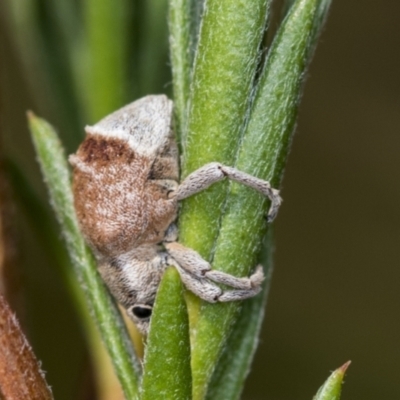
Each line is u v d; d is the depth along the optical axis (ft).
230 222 0.20
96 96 0.21
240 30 0.19
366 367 0.31
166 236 0.21
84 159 0.21
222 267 0.20
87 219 0.21
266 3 0.19
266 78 0.19
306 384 0.31
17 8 0.21
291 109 0.20
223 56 0.19
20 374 0.19
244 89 0.20
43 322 0.30
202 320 0.20
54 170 0.21
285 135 0.20
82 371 0.22
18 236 0.21
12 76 0.31
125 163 0.21
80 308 0.21
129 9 0.21
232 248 0.20
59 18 0.22
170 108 0.21
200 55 0.20
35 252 0.30
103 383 0.21
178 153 0.21
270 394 0.31
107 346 0.20
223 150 0.20
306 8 0.19
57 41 0.22
